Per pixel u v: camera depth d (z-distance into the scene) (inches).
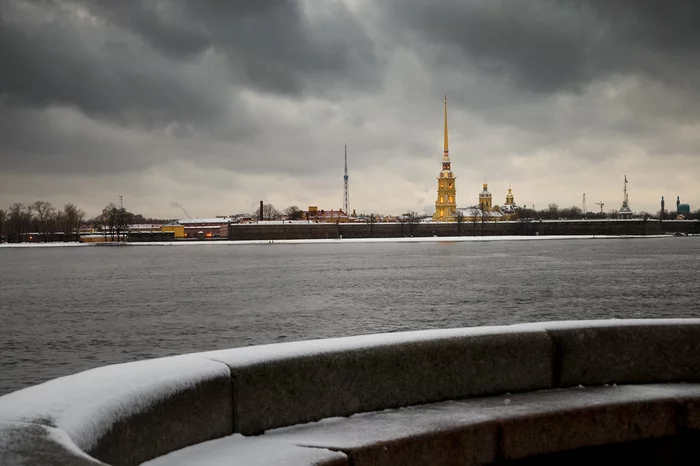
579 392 286.8
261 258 5354.3
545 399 275.4
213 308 2005.4
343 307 1979.6
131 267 4338.1
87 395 191.0
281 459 206.7
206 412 224.5
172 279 3248.0
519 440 251.4
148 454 201.5
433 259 4699.8
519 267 3671.3
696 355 304.8
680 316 1705.2
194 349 1333.7
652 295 2193.7
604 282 2682.1
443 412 259.4
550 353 294.4
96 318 1808.6
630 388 292.5
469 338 282.4
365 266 4028.1
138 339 1455.5
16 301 2290.8
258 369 240.2
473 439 243.8
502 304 1996.8
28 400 185.0
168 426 209.9
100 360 1234.6
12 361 1227.2
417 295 2292.1
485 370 284.0
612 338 301.3
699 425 271.3
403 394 269.3
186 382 217.9
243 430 235.5
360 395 260.7
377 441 225.9
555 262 4087.1
